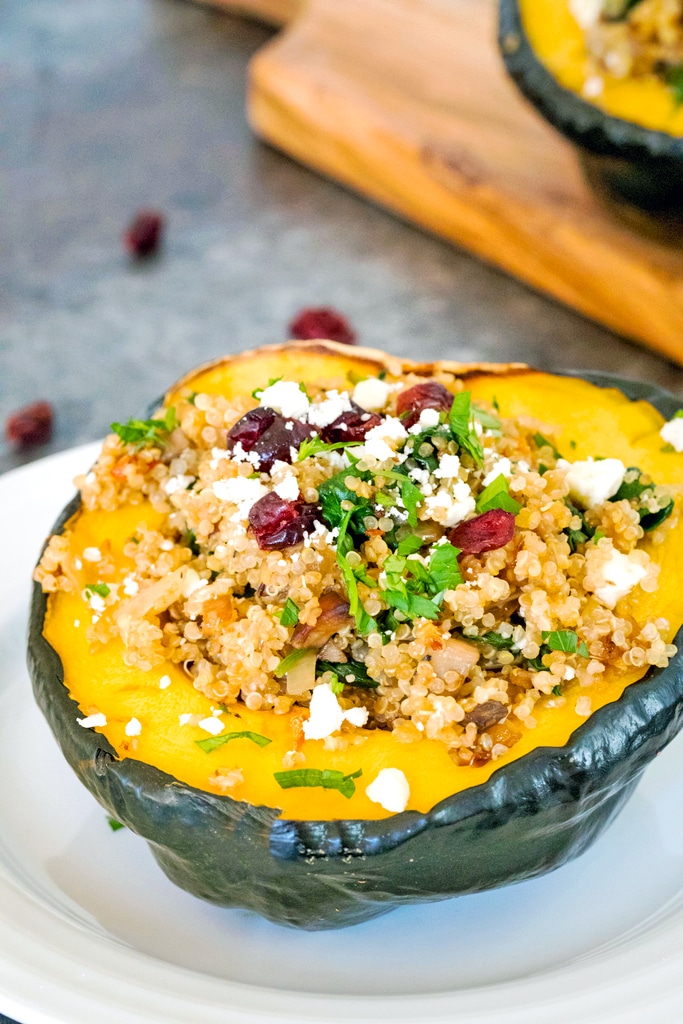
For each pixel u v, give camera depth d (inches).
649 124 22.1
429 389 15.1
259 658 14.0
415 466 14.5
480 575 13.9
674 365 24.3
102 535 15.5
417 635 13.8
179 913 15.1
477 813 13.4
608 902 15.0
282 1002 13.6
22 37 36.8
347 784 13.5
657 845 15.4
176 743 14.0
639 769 14.2
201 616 14.6
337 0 31.5
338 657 14.1
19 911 14.3
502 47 23.7
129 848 15.6
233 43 36.5
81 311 26.5
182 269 27.6
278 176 30.6
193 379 16.3
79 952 13.9
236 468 14.6
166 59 35.6
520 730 13.8
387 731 13.9
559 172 26.2
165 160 31.2
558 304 26.0
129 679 14.4
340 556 14.0
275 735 13.9
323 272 27.4
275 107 29.9
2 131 32.4
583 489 14.8
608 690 14.0
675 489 15.1
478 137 27.1
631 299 24.0
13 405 23.9
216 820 13.6
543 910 14.9
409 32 30.5
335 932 14.8
